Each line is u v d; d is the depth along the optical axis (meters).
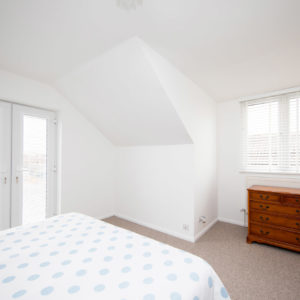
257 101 3.01
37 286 0.79
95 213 3.27
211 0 1.24
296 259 2.10
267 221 2.38
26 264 0.94
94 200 3.25
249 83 2.60
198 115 2.72
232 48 1.81
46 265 0.94
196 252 2.25
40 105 2.59
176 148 2.74
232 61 2.04
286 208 2.26
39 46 1.80
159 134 2.68
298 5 1.27
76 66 2.20
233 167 3.24
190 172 2.59
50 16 1.39
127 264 0.95
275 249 2.32
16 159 2.44
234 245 2.43
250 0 1.24
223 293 0.93
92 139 3.22
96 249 1.09
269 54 1.90
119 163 3.52
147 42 1.72
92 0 1.24
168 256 1.03
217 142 3.41
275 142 2.83
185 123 2.36
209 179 3.06
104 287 0.79
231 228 3.01
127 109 2.51
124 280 0.83
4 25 1.49
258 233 2.44
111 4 1.28
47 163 2.75
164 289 0.78
